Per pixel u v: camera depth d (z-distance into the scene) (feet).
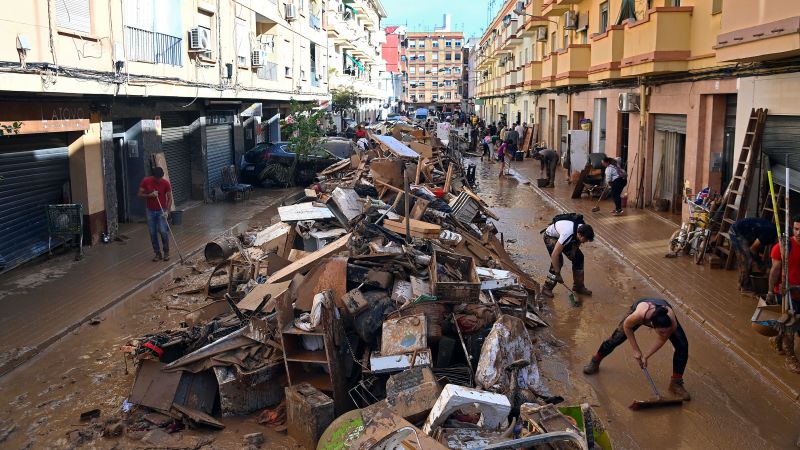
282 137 103.91
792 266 25.31
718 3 43.37
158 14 48.60
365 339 22.16
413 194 46.21
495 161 114.32
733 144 44.75
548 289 33.71
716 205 39.24
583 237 32.60
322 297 20.81
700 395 22.49
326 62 121.70
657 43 48.78
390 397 18.52
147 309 31.24
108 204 45.52
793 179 34.17
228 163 75.41
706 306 30.91
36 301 31.68
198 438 19.10
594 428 17.30
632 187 61.26
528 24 113.19
